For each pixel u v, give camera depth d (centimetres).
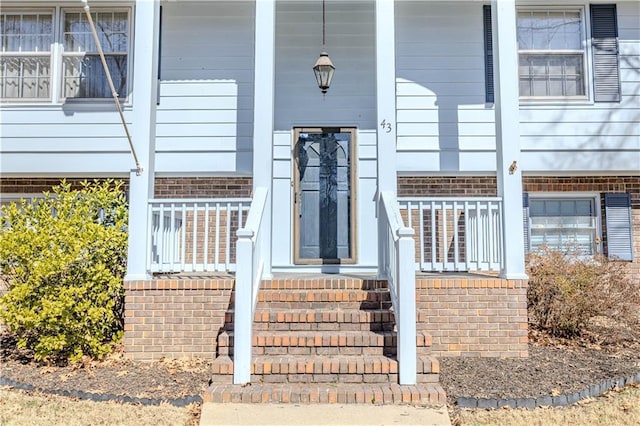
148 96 586
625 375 497
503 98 599
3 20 767
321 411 411
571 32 780
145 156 580
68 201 624
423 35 770
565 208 829
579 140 763
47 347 538
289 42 766
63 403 440
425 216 764
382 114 612
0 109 754
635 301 624
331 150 760
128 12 767
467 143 760
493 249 588
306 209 752
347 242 747
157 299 571
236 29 772
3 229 617
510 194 586
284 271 730
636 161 763
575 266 656
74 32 768
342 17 767
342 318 516
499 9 612
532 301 652
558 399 435
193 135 763
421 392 428
